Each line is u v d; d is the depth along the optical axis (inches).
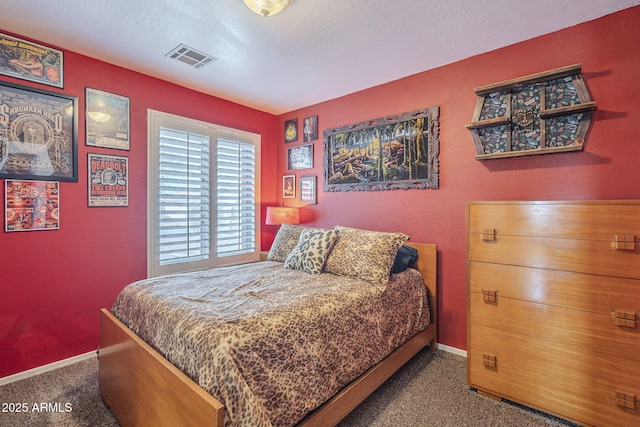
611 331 61.1
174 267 116.3
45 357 88.7
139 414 58.6
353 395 64.6
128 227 104.7
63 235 91.7
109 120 100.1
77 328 94.4
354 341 67.6
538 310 69.4
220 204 131.0
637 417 58.6
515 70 88.4
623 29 73.4
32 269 86.7
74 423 67.2
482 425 66.8
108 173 100.0
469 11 73.4
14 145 83.2
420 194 107.6
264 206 150.5
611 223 61.1
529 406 70.6
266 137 151.6
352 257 90.6
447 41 87.2
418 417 69.2
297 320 58.4
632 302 59.1
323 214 136.9
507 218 73.7
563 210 66.4
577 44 79.0
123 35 84.1
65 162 91.6
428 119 104.7
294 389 52.6
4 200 82.0
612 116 74.7
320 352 58.9
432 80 104.6
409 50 92.4
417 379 84.7
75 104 93.0
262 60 98.5
